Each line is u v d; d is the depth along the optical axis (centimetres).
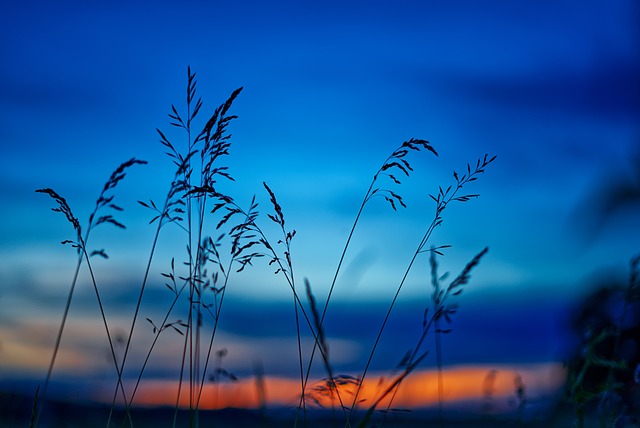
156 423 363
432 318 279
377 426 272
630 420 300
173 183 327
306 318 303
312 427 285
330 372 233
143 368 318
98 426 423
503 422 379
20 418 441
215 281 321
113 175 315
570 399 303
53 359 304
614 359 322
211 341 322
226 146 322
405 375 213
